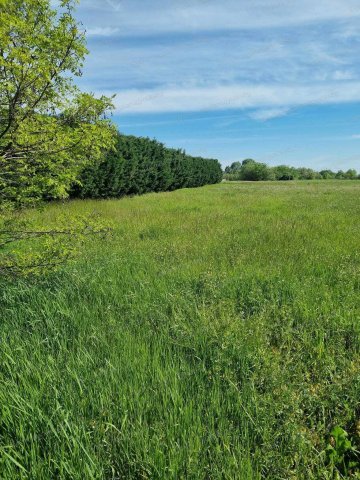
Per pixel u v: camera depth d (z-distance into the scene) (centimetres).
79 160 545
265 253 733
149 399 285
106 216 1267
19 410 261
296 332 414
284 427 267
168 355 357
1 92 411
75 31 437
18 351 354
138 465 231
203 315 443
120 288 535
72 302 484
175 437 253
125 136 2798
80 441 237
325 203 1888
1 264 499
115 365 328
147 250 778
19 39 402
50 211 1309
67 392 287
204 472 228
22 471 222
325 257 697
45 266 512
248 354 352
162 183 3469
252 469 234
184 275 588
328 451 258
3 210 535
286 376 330
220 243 831
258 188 4244
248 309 489
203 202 1972
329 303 479
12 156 475
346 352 372
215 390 298
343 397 308
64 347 362
